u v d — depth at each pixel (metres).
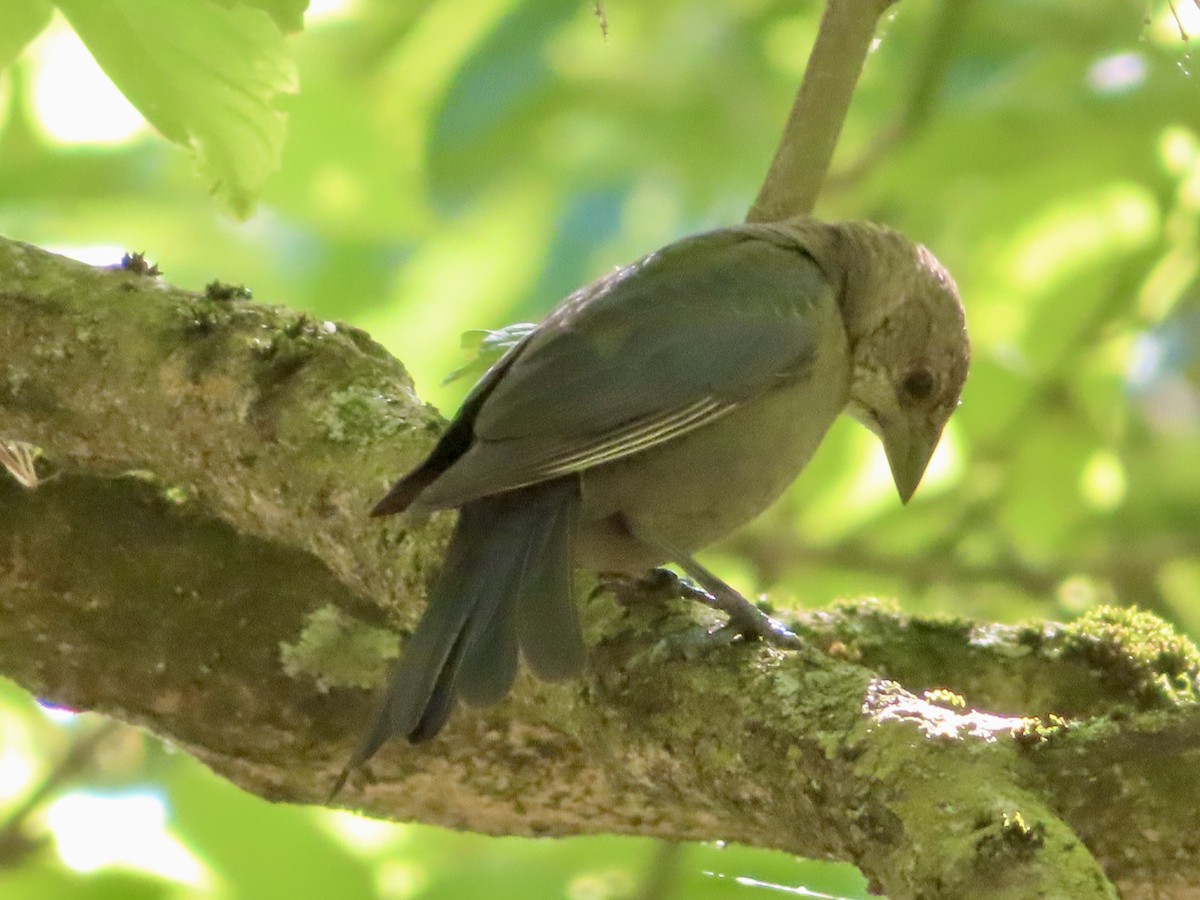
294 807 12.49
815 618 9.05
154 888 12.41
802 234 9.72
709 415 8.55
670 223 16.81
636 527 8.55
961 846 5.47
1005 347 15.42
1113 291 15.17
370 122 15.24
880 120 15.81
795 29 16.64
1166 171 14.80
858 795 5.92
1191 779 6.13
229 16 8.67
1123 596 15.66
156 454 8.48
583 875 12.82
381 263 16.25
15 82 15.11
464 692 6.97
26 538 8.77
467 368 9.63
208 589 8.77
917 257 10.06
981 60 14.80
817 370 9.20
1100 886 5.29
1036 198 14.70
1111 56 14.39
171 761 13.41
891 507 15.41
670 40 16.59
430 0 15.52
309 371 8.37
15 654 8.88
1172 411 17.89
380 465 7.98
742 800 6.55
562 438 8.02
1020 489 15.59
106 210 15.69
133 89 9.01
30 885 12.49
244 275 16.00
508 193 16.55
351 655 8.71
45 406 8.52
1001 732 6.04
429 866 12.79
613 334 8.50
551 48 16.25
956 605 15.84
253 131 9.20
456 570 7.52
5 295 8.62
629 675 7.15
